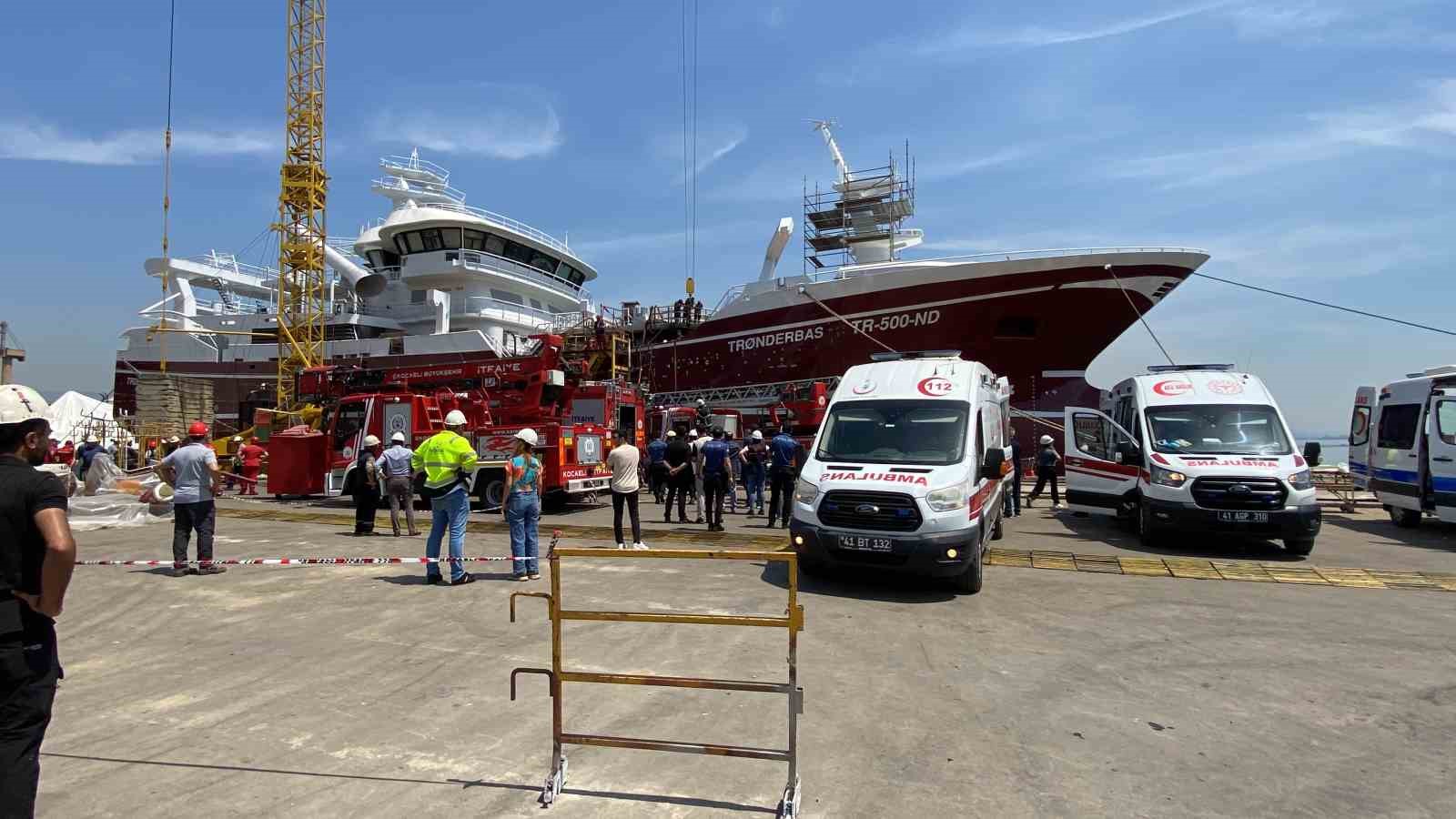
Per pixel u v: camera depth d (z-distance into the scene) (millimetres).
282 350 33250
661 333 28250
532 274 34000
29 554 2566
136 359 36875
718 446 12477
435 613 6785
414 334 33250
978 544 7742
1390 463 13625
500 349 28516
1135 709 4621
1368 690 5012
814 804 3312
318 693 4719
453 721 4246
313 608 6996
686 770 3650
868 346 23250
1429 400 12531
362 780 3498
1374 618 6957
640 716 4340
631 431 18281
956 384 9109
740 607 7141
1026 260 21312
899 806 3312
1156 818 3260
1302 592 8047
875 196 29469
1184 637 6273
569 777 3545
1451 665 5562
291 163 34188
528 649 5688
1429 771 3783
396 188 35094
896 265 23000
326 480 17203
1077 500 13094
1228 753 3982
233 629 6270
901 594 7785
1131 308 21609
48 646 2619
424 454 8125
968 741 4086
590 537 11773
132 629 6281
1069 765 3789
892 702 4684
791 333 24453
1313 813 3336
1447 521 12047
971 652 5785
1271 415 10914
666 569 9125
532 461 8508
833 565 7922
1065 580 8609
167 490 14766
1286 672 5383
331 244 36469
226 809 3201
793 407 19016
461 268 31109
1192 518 10102
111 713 4355
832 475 8148
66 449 21766
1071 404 22375
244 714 4340
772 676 5090
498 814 3184
